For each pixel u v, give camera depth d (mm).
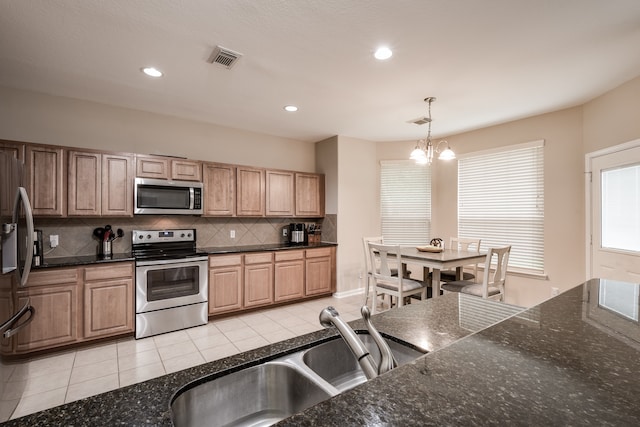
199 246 4043
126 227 3549
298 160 5043
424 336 1063
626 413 461
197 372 830
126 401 687
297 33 2131
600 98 3164
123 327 3031
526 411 468
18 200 2062
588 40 2195
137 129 3631
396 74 2727
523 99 3283
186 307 3375
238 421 868
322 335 1098
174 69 2643
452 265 3213
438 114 3766
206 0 1804
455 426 433
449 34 2131
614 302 1144
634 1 1798
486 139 4312
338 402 501
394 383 553
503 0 1792
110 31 2104
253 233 4523
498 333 803
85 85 2955
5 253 1899
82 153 3021
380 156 5172
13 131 2996
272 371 934
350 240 4863
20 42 2229
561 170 3584
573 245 3486
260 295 3969
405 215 5074
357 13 1919
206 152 4121
